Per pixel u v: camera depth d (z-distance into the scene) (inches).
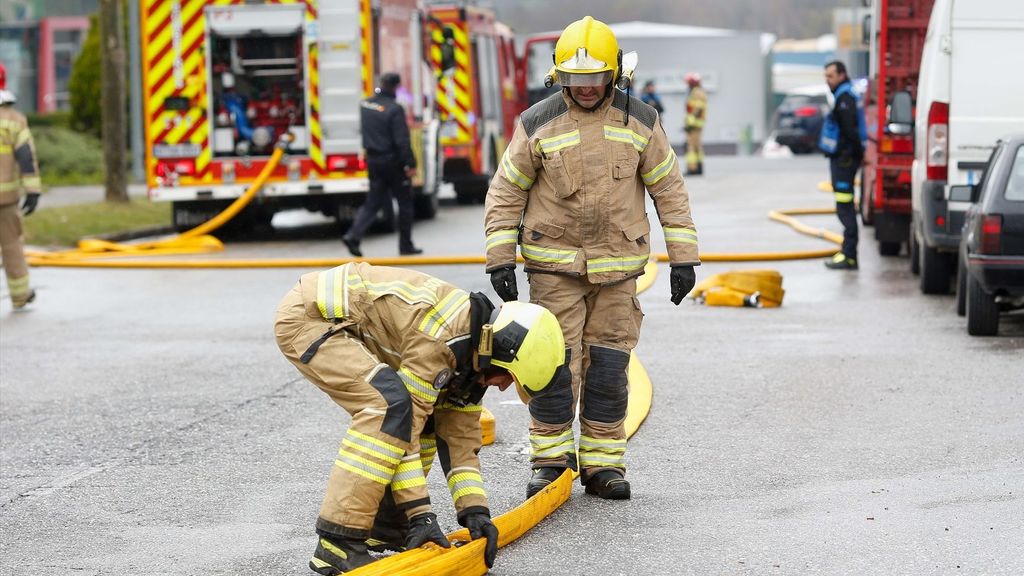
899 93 725.9
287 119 956.6
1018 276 513.7
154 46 928.9
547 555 276.2
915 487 324.2
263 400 434.6
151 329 581.0
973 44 629.6
